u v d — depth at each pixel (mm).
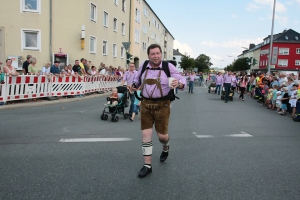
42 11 20141
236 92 26062
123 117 9109
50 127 7039
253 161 4629
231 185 3596
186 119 9070
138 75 4020
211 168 4238
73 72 14820
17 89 10922
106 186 3490
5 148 5066
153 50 3826
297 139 6391
